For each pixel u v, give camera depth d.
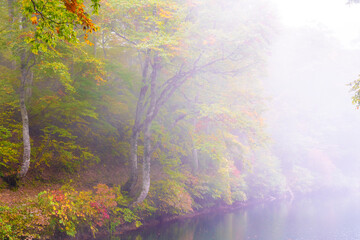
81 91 15.97
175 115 20.52
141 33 14.72
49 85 17.05
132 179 17.41
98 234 14.00
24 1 4.92
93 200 13.89
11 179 13.12
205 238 16.89
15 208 10.48
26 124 13.23
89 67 14.95
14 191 12.76
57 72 13.15
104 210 14.12
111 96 17.50
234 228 19.72
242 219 22.78
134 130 17.52
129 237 15.08
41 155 15.20
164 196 19.16
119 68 16.36
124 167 21.03
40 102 15.52
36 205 11.33
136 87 17.56
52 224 11.34
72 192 14.18
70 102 15.19
